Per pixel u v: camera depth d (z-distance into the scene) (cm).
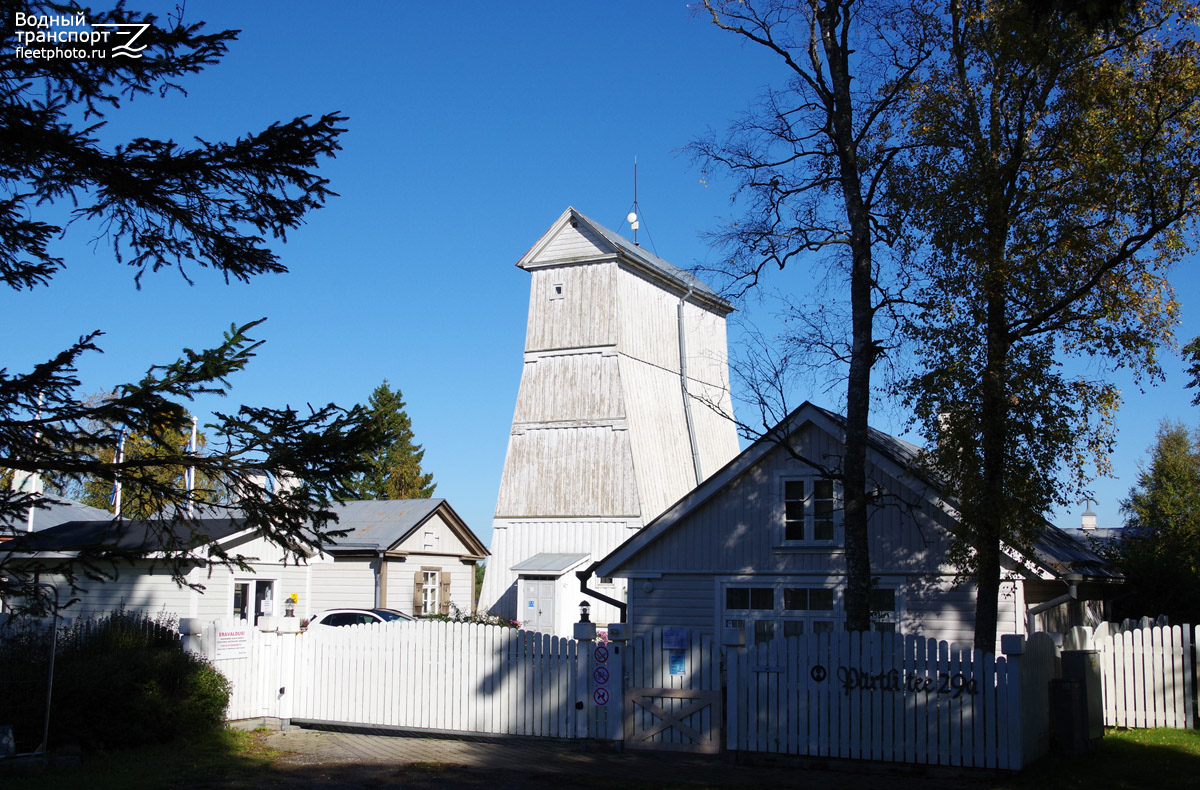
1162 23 1598
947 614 1931
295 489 912
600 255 3566
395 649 1669
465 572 3934
